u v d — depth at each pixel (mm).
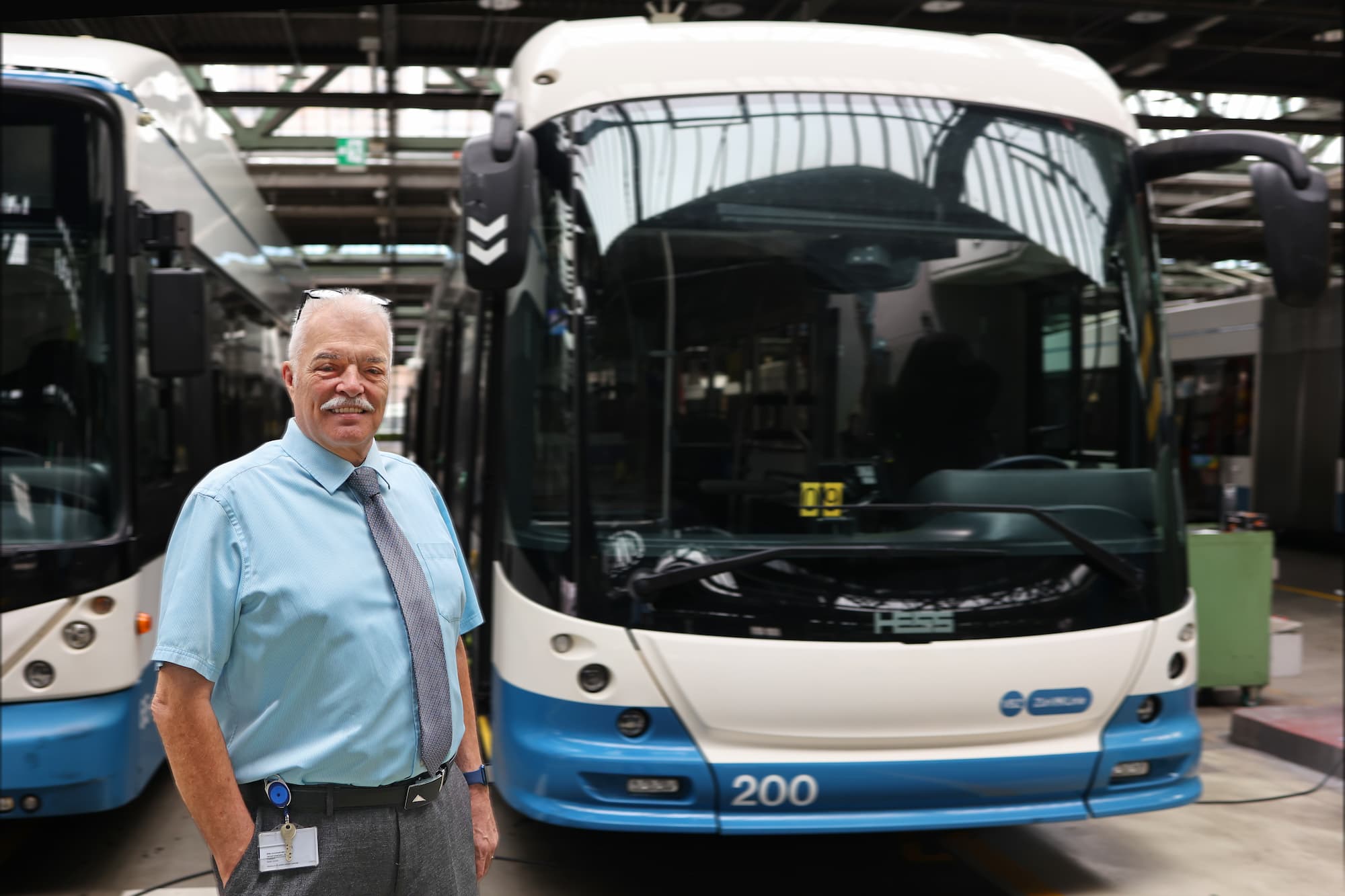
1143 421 4457
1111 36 11445
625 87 4375
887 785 3986
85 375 4641
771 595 4027
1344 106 13531
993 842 5113
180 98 5934
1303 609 11891
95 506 4602
